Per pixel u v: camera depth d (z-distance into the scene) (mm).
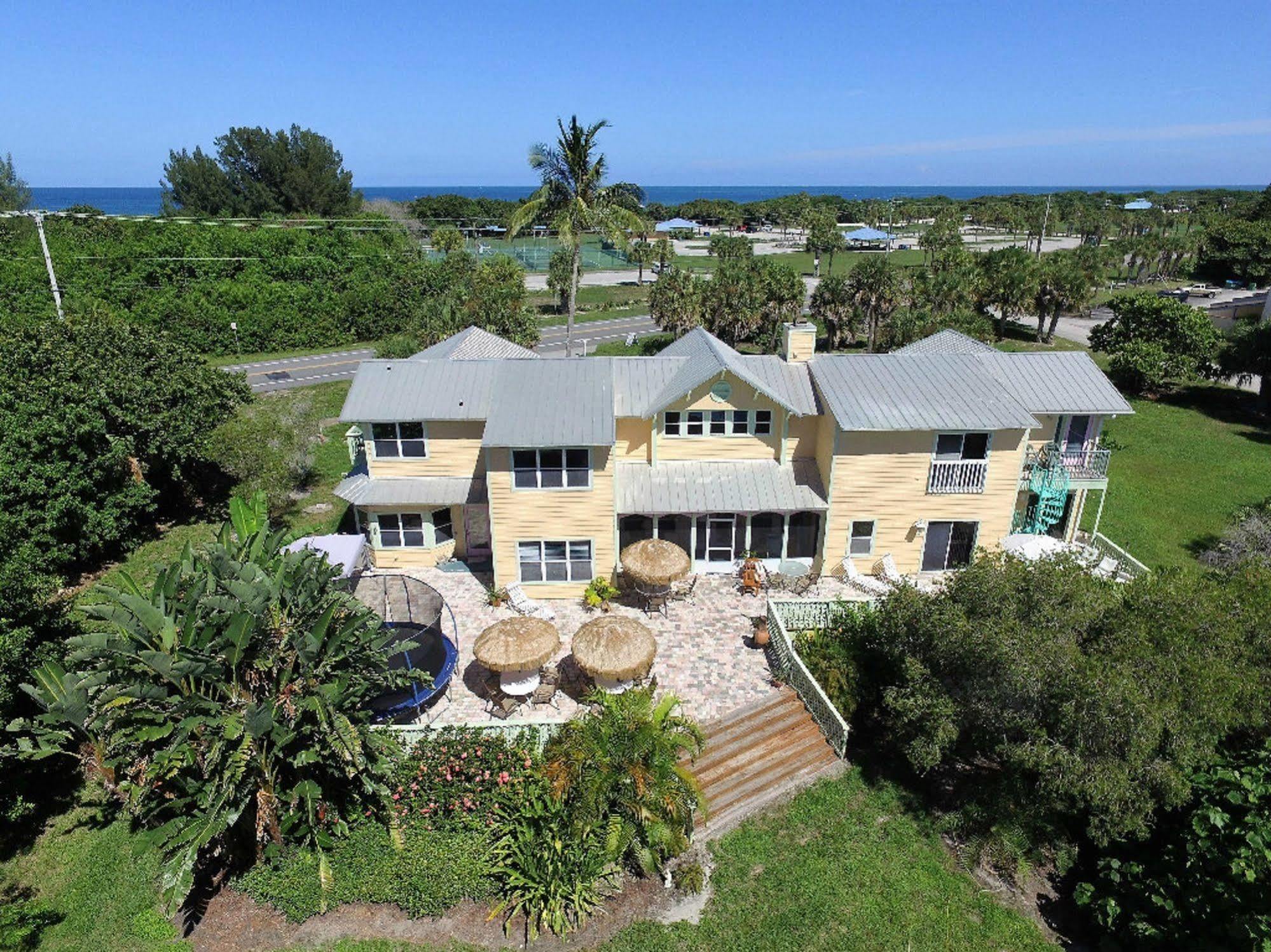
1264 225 90875
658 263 108750
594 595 24078
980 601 16219
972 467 23969
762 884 15430
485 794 15945
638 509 23891
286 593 14609
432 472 26094
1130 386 51719
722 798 17203
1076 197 182000
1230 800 13625
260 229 75250
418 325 48656
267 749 13953
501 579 24516
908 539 25125
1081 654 14812
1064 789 14242
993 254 65625
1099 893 14703
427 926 14594
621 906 15008
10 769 16281
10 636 15344
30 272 58062
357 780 15555
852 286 57219
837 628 21234
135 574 27125
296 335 62531
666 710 16062
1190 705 14039
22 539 24328
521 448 22375
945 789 17656
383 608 20578
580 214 42000
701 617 23562
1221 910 12883
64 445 25547
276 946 14156
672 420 25203
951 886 15461
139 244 67062
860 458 23797
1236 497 35219
